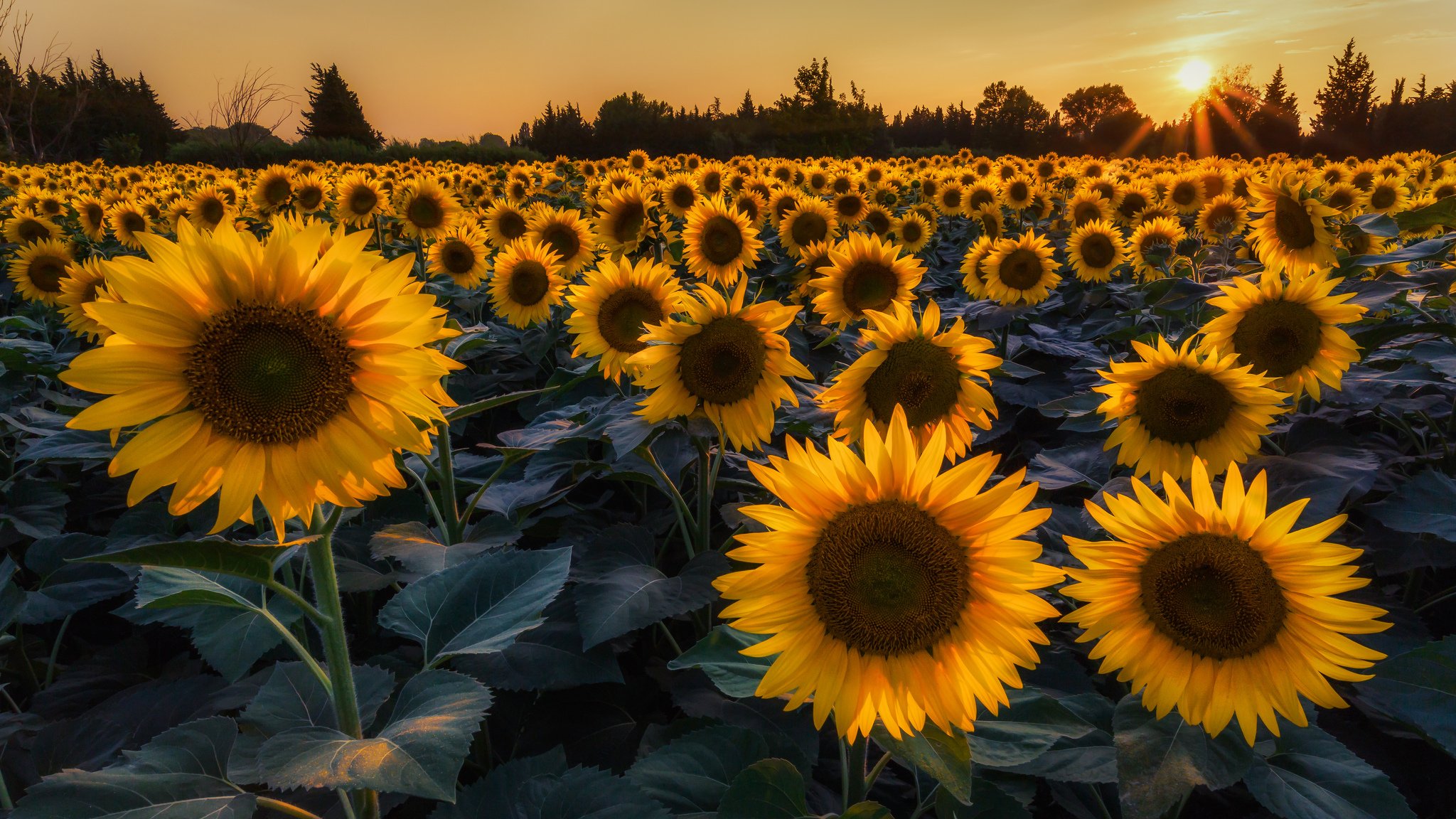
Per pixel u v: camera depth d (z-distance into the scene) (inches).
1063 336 295.7
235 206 506.3
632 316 165.2
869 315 129.6
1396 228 167.2
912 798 115.5
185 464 68.4
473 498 135.3
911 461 72.1
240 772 72.9
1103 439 150.7
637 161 813.9
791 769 81.8
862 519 72.7
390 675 93.2
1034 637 71.1
